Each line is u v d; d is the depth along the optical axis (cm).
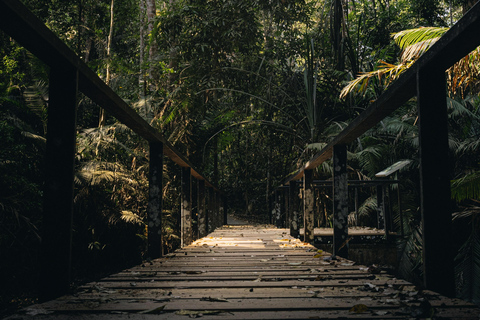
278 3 1103
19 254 610
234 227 1070
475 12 151
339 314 162
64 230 190
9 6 139
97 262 773
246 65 1169
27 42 168
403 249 668
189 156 1130
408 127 771
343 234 392
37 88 696
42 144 580
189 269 309
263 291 215
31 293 605
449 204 204
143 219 784
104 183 686
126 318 155
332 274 274
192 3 1085
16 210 531
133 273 285
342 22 971
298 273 281
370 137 859
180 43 1082
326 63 1151
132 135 841
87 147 707
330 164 909
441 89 208
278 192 1081
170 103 986
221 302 186
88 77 211
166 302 186
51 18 1030
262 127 1212
